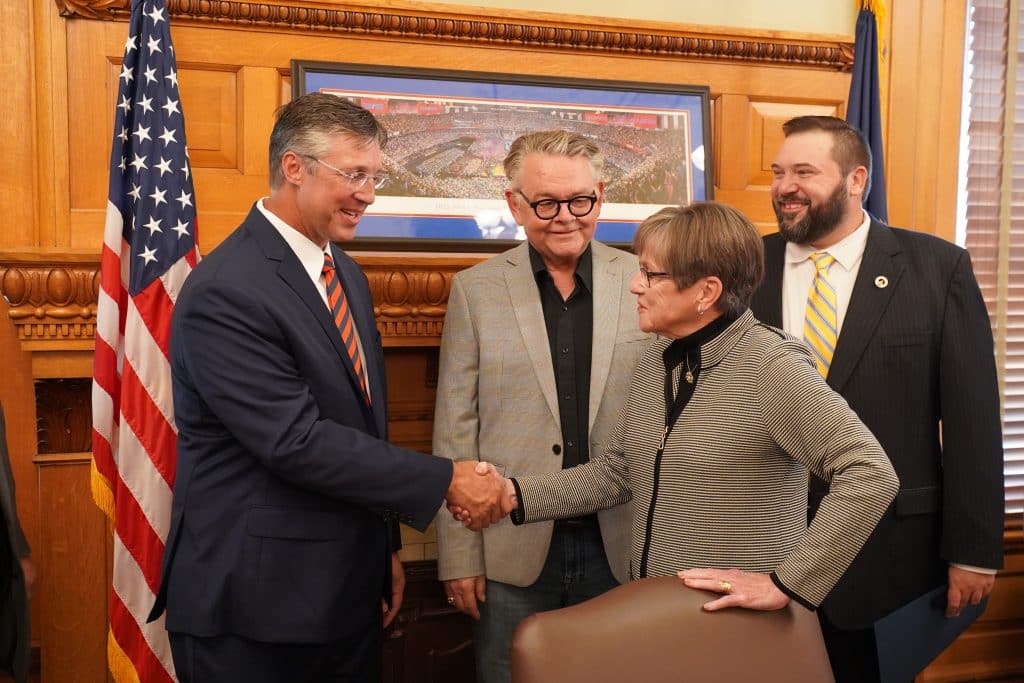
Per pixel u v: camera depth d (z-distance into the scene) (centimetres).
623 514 200
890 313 207
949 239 315
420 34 256
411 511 177
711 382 161
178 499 180
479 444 210
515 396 205
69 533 240
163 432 219
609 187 264
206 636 171
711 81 281
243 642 173
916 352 206
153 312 219
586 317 211
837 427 146
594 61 271
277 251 179
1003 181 307
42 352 231
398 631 271
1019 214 321
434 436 210
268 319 171
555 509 183
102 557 242
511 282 211
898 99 304
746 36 279
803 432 149
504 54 264
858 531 141
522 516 183
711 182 273
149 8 226
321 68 247
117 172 220
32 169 238
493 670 208
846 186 209
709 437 158
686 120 273
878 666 198
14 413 249
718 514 158
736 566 158
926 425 209
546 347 206
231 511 174
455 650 277
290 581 173
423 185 251
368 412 187
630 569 174
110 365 218
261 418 168
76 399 241
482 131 257
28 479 251
